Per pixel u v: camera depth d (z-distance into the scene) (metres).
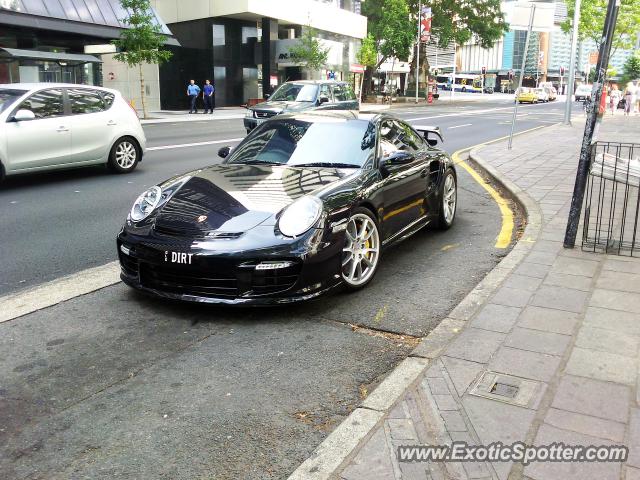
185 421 3.10
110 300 4.74
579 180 5.53
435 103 55.72
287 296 4.23
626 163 5.53
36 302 4.70
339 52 48.34
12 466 2.75
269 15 40.12
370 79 57.06
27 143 9.20
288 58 41.53
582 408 2.96
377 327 4.24
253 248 4.13
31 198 8.60
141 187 9.56
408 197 5.75
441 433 2.78
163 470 2.71
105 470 2.72
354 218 4.75
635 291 4.54
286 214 4.33
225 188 4.77
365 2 56.34
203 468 2.72
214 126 23.78
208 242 4.20
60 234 6.74
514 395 3.10
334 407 3.23
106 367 3.67
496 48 112.44
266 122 6.08
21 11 24.62
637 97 31.56
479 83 105.19
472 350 3.62
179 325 4.27
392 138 5.92
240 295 4.18
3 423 3.09
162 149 14.86
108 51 31.47
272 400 3.29
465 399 3.07
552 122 27.64
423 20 53.31
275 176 4.95
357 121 5.75
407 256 5.98
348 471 2.53
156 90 38.44
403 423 2.87
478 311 4.21
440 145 17.80
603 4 39.09
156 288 4.43
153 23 30.33
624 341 3.70
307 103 16.80
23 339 4.06
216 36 39.75
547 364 3.42
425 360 3.58
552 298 4.42
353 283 4.81
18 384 3.47
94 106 10.30
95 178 10.30
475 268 5.57
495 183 10.41
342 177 4.92
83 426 3.06
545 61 106.12
